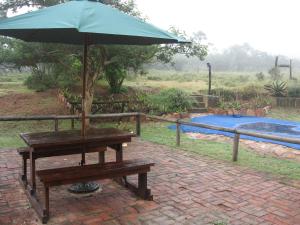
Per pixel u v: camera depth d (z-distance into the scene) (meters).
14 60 8.90
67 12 3.45
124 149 7.25
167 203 4.27
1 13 9.63
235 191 4.72
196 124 7.15
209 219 3.81
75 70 11.09
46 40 5.03
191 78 24.06
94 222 3.72
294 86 15.52
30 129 9.33
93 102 10.81
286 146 7.54
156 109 11.81
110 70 13.04
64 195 4.52
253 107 13.41
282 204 4.29
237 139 6.29
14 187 4.80
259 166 6.01
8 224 3.66
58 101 12.82
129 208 4.10
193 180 5.18
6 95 13.80
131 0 10.49
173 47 11.41
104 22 3.39
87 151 4.83
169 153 6.93
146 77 23.67
